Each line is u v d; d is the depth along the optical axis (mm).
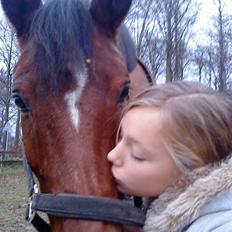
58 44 684
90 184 625
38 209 653
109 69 709
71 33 692
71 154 644
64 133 657
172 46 5430
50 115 673
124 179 561
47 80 684
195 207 473
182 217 479
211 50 8969
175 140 501
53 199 630
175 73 5348
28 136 707
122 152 562
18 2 827
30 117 696
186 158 498
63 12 707
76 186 624
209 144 495
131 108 556
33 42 728
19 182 5004
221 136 498
